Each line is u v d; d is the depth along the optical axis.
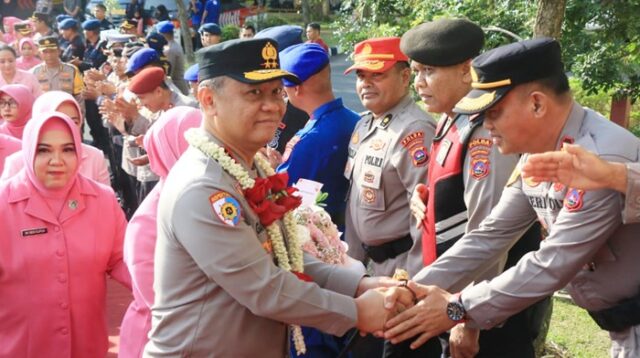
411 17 6.22
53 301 3.12
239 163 2.34
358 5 6.90
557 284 2.53
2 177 3.74
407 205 3.66
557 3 3.71
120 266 3.33
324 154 4.05
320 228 3.07
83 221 3.19
